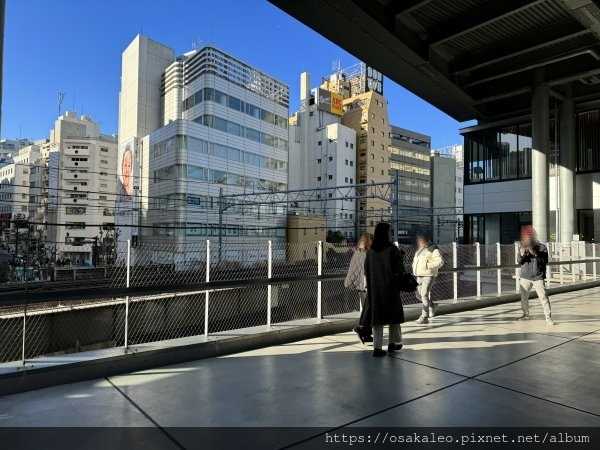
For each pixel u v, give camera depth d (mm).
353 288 7004
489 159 23516
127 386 4680
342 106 90688
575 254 15984
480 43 16016
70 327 10781
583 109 20625
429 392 4488
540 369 5293
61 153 81938
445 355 5922
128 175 57594
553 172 21469
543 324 8219
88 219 80375
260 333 6418
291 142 83500
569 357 5832
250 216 53406
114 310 10047
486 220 23641
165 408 4070
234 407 4098
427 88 18391
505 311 9836
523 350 6199
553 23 14672
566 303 11250
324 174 82375
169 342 5766
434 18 14414
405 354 5988
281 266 9312
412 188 104062
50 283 10648
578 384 4746
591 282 15250
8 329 10234
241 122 53781
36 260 11930
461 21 14320
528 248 8492
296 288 9258
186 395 4406
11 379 4426
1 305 4469
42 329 10570
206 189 48812
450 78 17719
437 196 110062
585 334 7289
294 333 6844
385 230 5961
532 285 8773
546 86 18922
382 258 5867
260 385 4711
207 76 50031
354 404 4168
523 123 22141
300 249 9438
